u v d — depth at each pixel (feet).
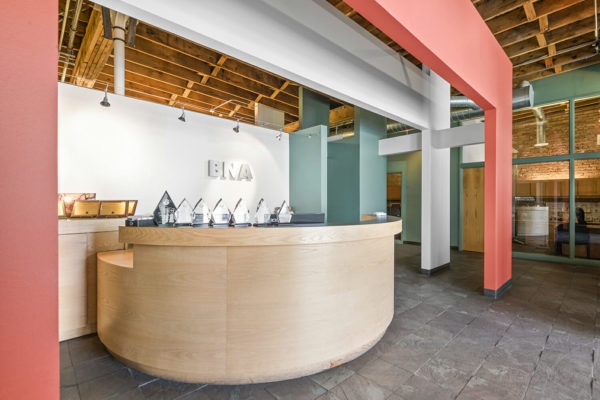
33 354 2.65
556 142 19.89
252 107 25.22
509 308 11.35
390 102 13.55
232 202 18.44
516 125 21.75
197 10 7.09
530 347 8.30
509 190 14.17
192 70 18.80
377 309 8.27
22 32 2.59
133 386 6.46
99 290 8.07
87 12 14.29
